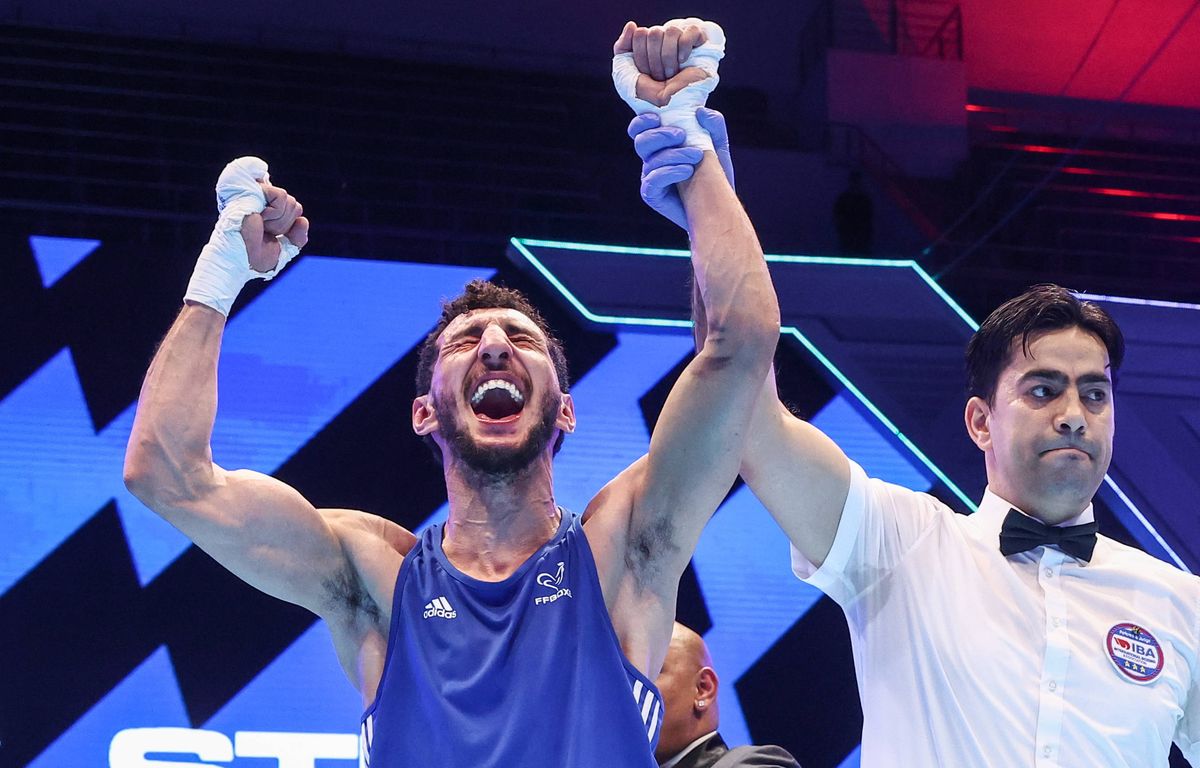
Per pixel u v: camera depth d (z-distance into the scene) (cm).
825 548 252
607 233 781
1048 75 1014
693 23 239
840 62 920
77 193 708
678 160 228
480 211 755
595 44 965
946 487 627
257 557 215
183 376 215
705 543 566
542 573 209
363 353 584
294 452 563
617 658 203
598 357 609
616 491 224
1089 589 247
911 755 235
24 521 530
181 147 767
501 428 223
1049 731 229
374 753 199
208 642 522
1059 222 874
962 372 646
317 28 914
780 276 652
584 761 192
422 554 217
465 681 198
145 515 538
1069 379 250
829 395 640
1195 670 246
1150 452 650
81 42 848
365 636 216
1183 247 872
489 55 943
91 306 573
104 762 502
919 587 247
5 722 499
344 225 676
